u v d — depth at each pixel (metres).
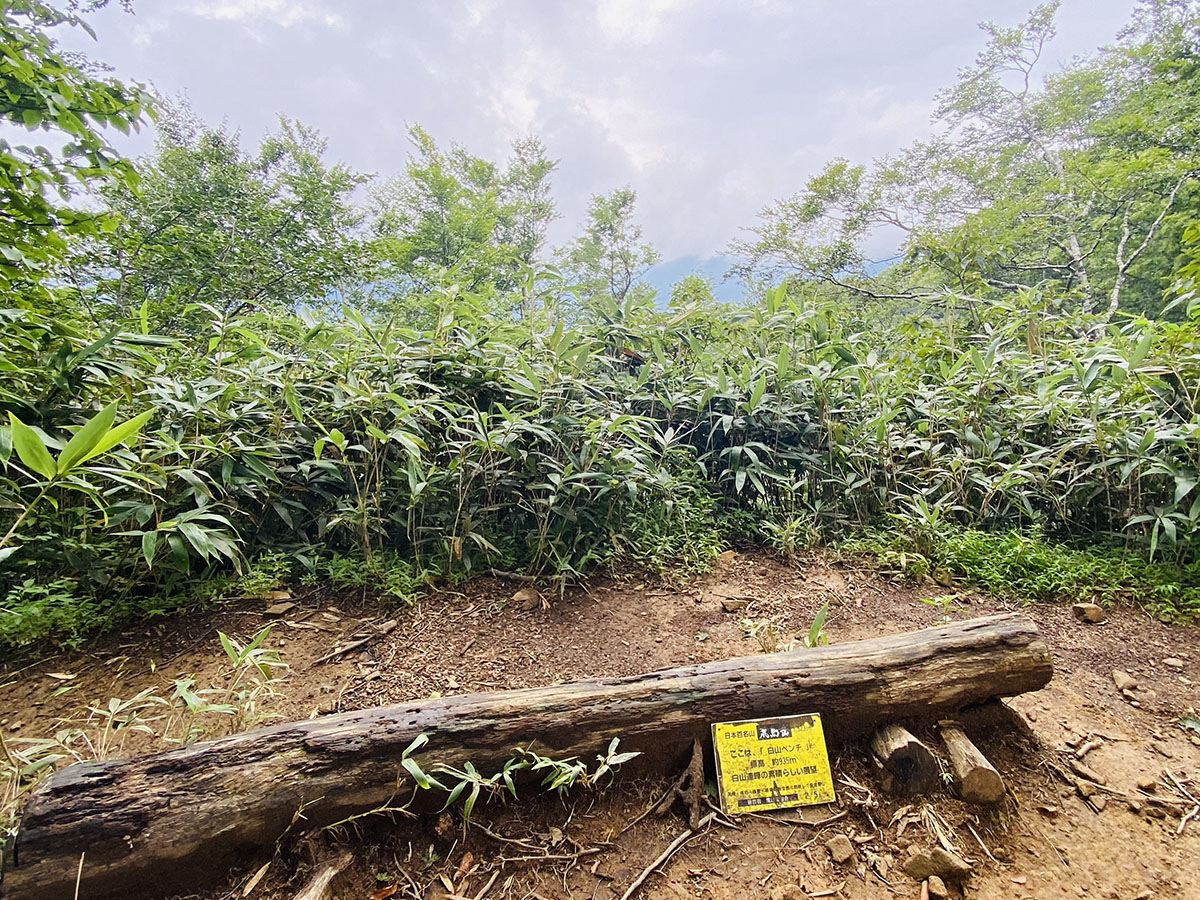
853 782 1.32
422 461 2.32
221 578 2.05
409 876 1.09
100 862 0.93
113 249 4.39
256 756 1.07
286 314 3.16
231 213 6.39
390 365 2.53
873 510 3.10
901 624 2.17
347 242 6.55
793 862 1.16
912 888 1.11
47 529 1.90
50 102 2.09
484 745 1.19
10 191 2.10
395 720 1.17
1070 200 8.48
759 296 4.74
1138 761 1.47
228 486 2.10
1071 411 2.90
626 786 1.29
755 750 1.30
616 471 2.55
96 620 1.80
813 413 3.32
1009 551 2.55
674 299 4.43
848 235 10.24
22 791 1.17
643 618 2.15
